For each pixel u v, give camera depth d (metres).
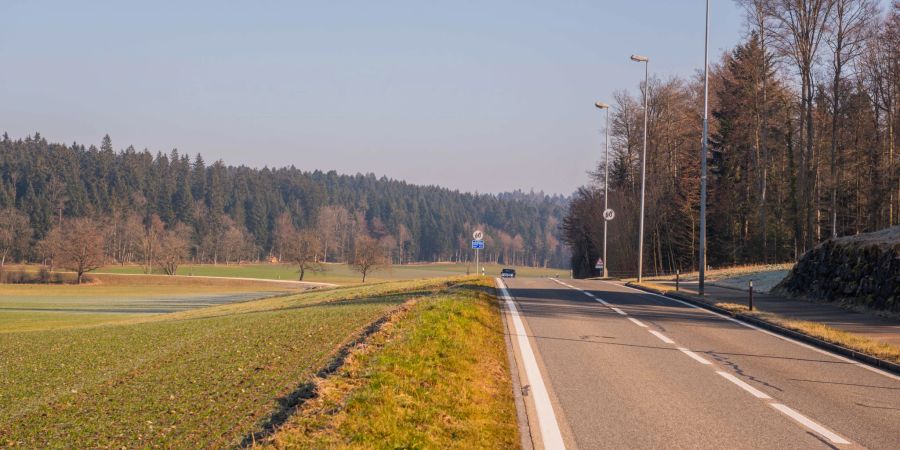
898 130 41.84
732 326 17.34
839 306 21.83
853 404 8.92
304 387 9.75
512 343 13.44
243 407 9.68
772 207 52.25
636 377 10.36
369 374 9.22
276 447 6.31
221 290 83.62
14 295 72.12
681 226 59.06
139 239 115.12
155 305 56.53
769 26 37.38
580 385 9.71
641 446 6.82
